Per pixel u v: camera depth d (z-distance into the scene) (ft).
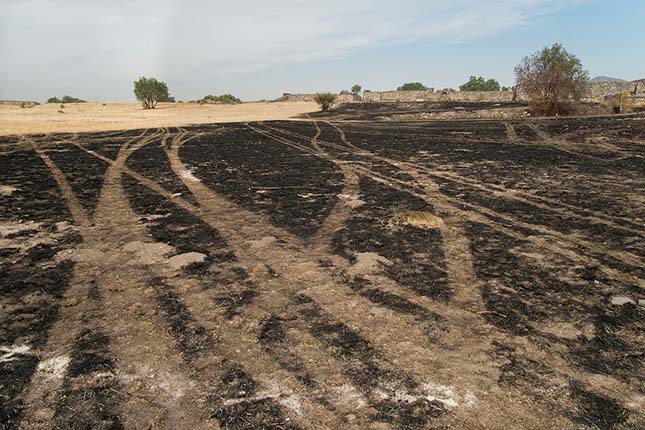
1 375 9.66
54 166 38.29
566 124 75.87
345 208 23.91
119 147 53.31
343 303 12.92
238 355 10.38
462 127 79.61
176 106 194.39
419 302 12.96
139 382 9.44
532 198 25.89
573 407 8.60
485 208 23.75
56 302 12.98
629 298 13.09
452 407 8.61
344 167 38.04
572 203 24.48
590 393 9.01
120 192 27.86
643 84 135.13
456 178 32.65
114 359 10.26
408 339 11.01
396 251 17.24
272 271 15.28
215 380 9.50
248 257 16.58
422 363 10.02
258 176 33.71
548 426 8.11
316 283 14.30
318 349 10.59
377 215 22.44
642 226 20.04
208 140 62.18
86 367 9.95
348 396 8.95
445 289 13.84
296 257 16.58
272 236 19.07
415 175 34.06
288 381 9.43
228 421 8.27
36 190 28.32
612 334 11.19
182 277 14.79
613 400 8.80
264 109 165.58
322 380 9.45
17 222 21.03
